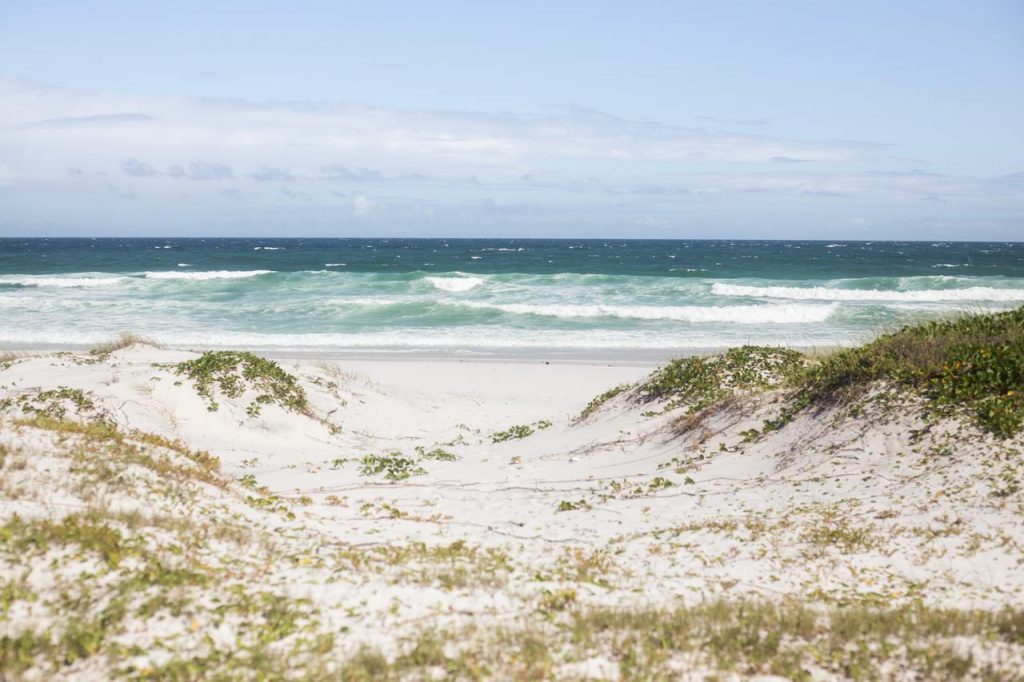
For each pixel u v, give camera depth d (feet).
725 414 48.52
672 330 109.70
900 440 37.68
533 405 70.90
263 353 93.04
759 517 33.22
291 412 59.62
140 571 21.58
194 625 19.45
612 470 45.24
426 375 80.33
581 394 74.08
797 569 27.20
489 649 19.10
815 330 108.47
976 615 22.16
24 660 16.84
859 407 41.11
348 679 17.35
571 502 38.40
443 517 35.50
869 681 18.38
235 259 277.44
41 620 18.62
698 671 18.63
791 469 39.24
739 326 113.19
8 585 19.57
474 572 25.34
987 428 35.58
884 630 21.07
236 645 18.89
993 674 18.28
